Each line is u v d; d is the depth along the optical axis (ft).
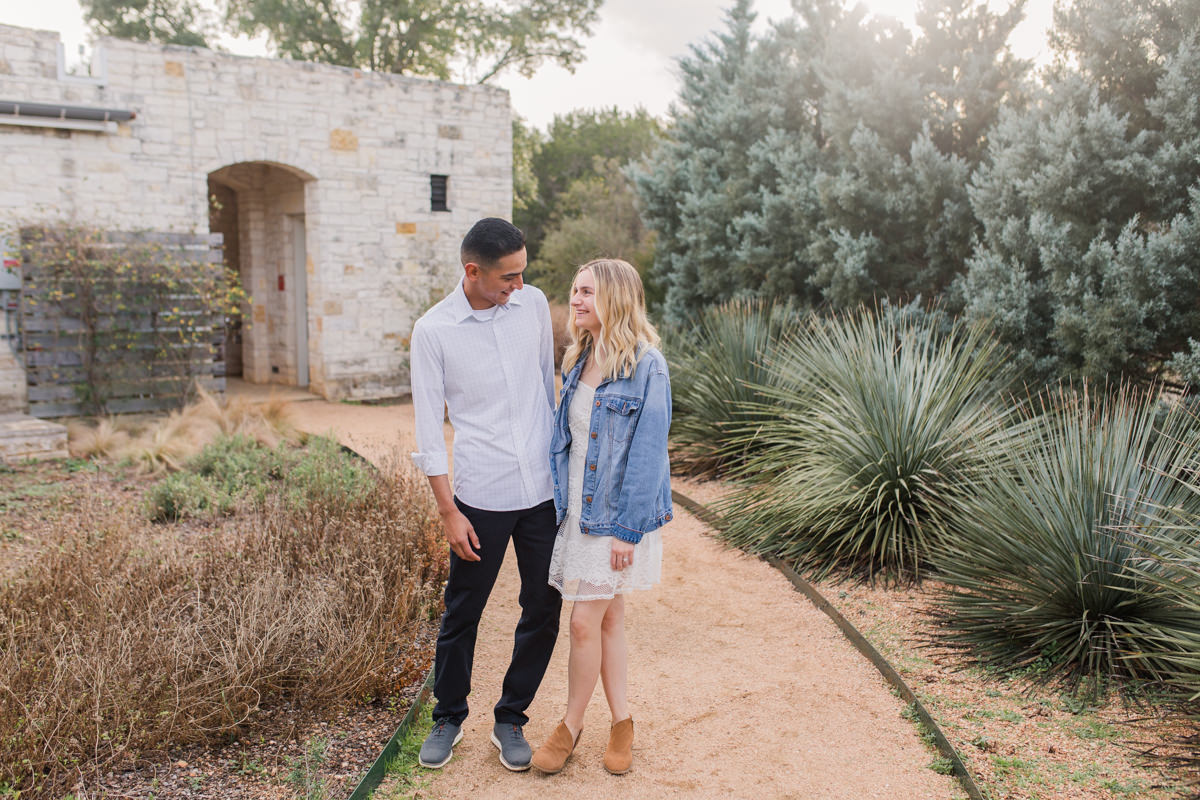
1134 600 11.17
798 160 30.01
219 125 33.14
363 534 13.69
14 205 29.40
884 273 26.32
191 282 30.94
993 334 20.21
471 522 9.00
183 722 9.58
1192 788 8.53
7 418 26.32
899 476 15.75
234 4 68.03
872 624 13.12
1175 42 18.62
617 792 8.93
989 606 12.21
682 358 26.27
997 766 9.16
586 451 8.98
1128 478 12.25
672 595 14.73
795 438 19.21
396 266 37.96
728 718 10.48
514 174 80.59
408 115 37.42
